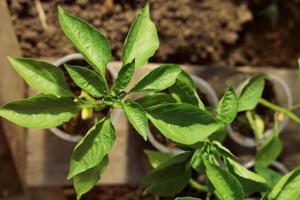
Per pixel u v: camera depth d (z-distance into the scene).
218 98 0.72
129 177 0.71
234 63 0.77
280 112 0.70
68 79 0.64
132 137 0.70
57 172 0.70
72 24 0.51
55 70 0.54
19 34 0.70
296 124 0.74
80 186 0.56
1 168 0.76
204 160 0.53
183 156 0.58
